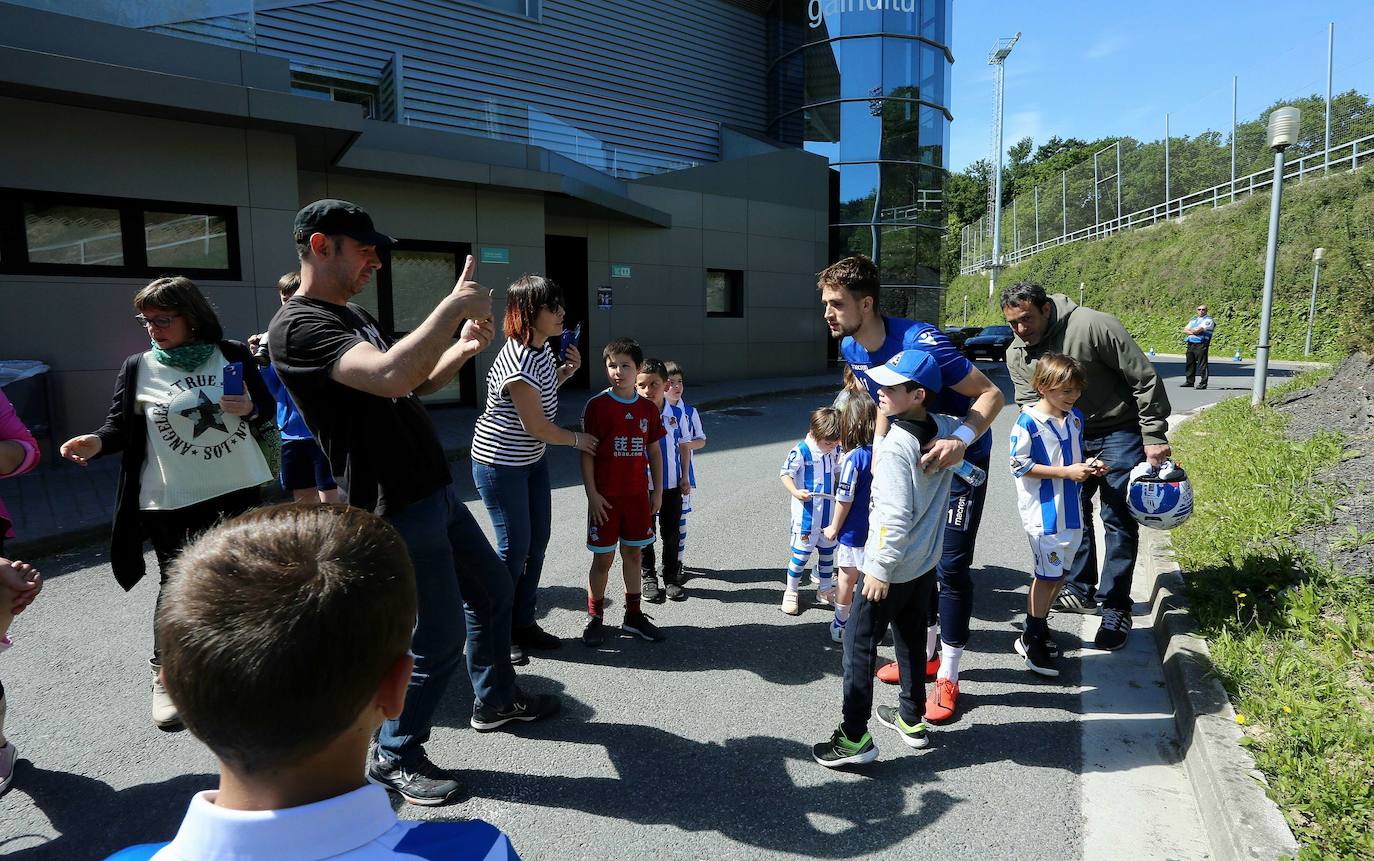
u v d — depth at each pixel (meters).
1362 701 2.96
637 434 4.06
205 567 0.91
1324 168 28.91
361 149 10.59
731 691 3.60
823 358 19.98
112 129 8.14
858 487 3.96
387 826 0.90
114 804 2.74
